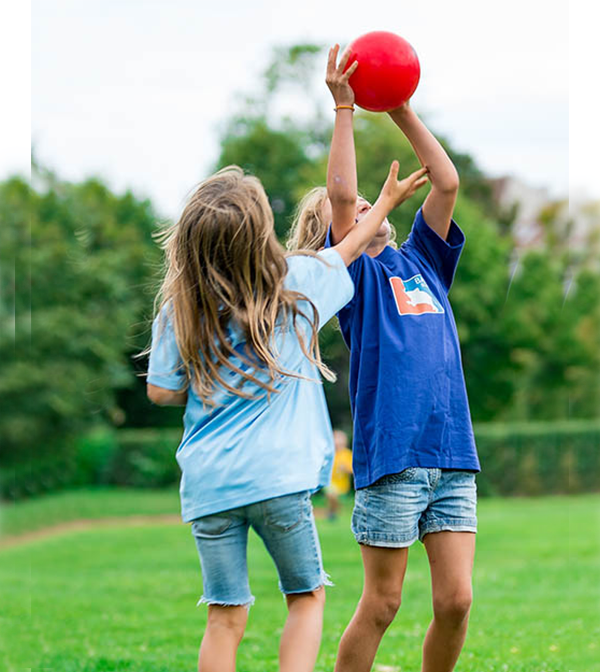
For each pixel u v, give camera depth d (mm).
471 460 3652
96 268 26078
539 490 26203
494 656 5027
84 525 19453
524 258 34125
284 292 3330
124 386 29062
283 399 3316
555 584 8336
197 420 3334
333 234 3703
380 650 5176
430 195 3955
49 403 24406
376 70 3631
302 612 3320
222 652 3264
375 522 3588
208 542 3279
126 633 6078
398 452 3541
